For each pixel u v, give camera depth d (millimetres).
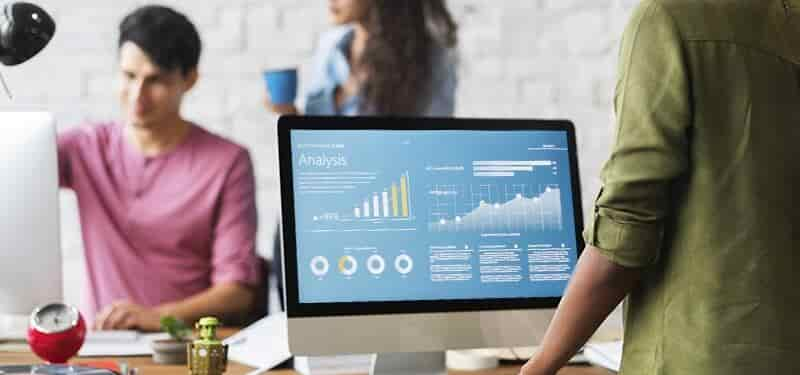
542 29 3736
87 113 3557
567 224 1664
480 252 1618
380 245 1579
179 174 3086
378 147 1603
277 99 3027
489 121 1653
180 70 3088
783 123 1186
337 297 1550
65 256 3500
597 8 3746
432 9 3594
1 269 1947
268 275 3059
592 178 3736
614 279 1213
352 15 3527
